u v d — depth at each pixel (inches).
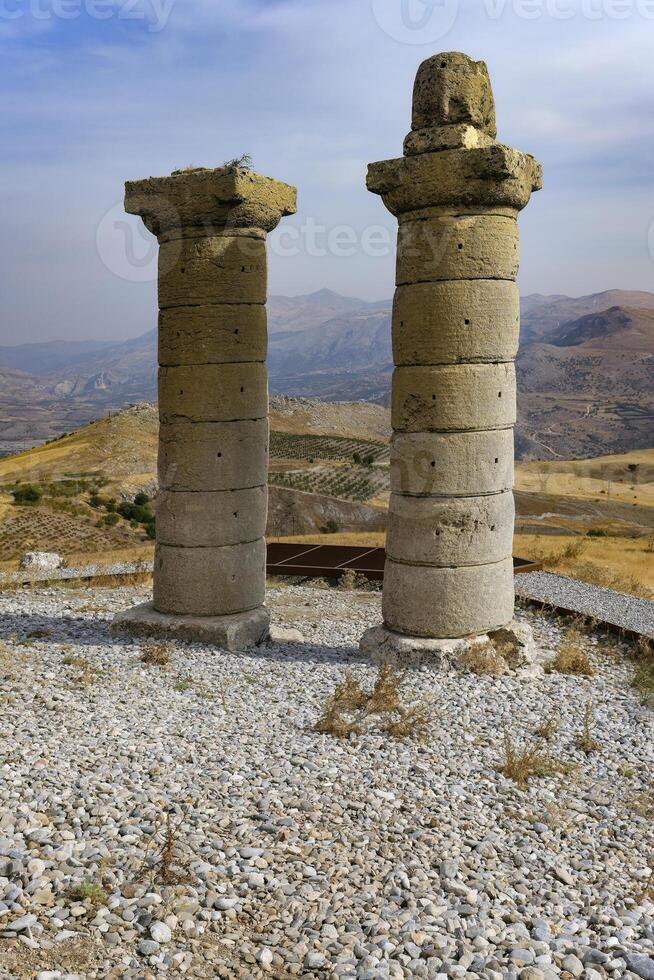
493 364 499.5
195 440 546.9
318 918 245.6
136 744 359.3
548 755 401.4
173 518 559.8
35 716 385.1
